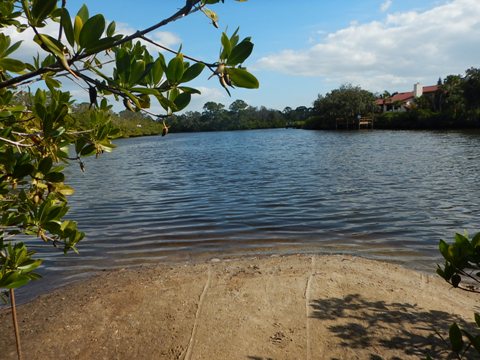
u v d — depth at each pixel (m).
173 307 5.26
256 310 5.06
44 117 1.82
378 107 86.44
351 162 25.69
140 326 4.82
